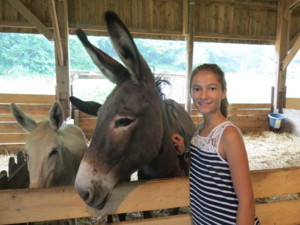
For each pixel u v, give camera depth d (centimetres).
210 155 113
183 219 162
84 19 630
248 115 781
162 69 2184
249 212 103
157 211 289
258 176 162
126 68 119
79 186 106
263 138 699
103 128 112
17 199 132
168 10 679
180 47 2238
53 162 190
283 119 763
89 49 119
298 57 2178
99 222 269
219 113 118
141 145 118
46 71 2002
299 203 183
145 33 676
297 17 799
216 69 113
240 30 753
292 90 1875
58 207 138
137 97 115
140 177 192
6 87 1777
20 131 554
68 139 245
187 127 246
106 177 110
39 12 593
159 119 127
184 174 181
